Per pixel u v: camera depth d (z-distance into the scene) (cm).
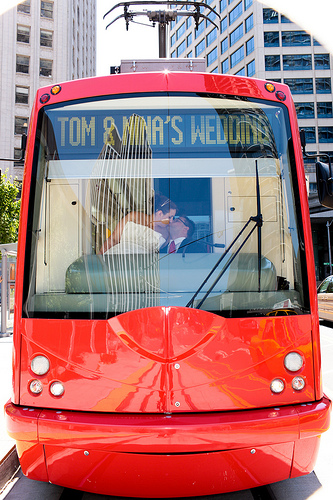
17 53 4059
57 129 314
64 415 261
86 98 317
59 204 305
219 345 271
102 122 314
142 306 282
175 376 264
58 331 278
